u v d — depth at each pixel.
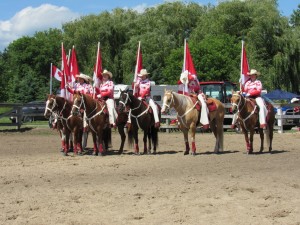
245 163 15.38
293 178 12.36
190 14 58.47
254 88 17.92
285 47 49.34
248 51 49.47
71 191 10.95
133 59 53.28
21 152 19.62
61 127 18.62
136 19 58.25
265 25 49.50
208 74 50.06
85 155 18.27
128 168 14.59
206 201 9.80
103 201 9.90
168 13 58.91
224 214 8.82
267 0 53.53
